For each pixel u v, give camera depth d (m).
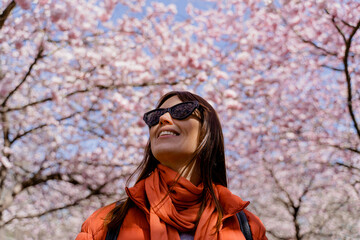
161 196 1.32
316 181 10.75
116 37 7.93
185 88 7.79
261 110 9.12
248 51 8.44
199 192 1.36
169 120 1.41
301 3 7.39
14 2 4.13
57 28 6.44
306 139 9.14
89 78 7.33
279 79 8.65
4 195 7.05
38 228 10.29
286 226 11.97
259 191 11.19
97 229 1.33
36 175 7.36
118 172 8.98
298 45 8.07
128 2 7.84
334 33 7.48
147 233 1.28
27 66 6.92
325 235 11.68
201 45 8.55
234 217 1.37
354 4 6.91
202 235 1.23
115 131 8.12
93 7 7.25
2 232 7.39
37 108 7.36
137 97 7.76
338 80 8.22
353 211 10.88
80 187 9.09
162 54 7.98
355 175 9.73
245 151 9.61
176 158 1.40
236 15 8.47
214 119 1.53
